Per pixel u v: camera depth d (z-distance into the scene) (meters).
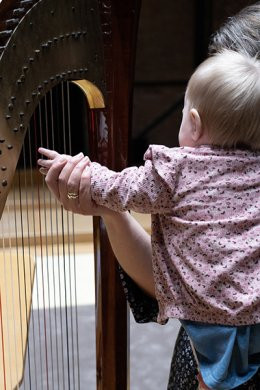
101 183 1.19
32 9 1.04
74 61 1.17
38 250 2.87
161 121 5.67
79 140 4.42
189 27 5.45
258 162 1.18
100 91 1.29
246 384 1.25
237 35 1.28
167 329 3.09
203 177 1.16
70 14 1.14
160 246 1.23
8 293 1.66
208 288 1.15
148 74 5.56
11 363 1.42
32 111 1.05
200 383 1.20
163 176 1.15
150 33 5.46
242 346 1.16
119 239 1.32
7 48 0.99
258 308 1.15
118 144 1.35
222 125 1.16
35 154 1.53
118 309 1.42
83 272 3.11
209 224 1.15
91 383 2.52
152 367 2.82
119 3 1.29
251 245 1.15
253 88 1.15
